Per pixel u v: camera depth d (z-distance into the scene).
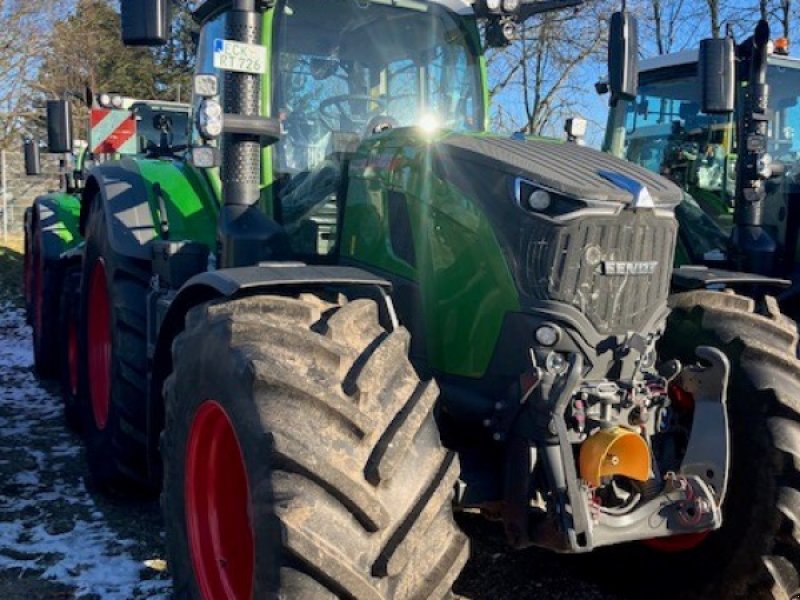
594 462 2.82
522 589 3.79
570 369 2.84
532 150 3.24
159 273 4.28
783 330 3.51
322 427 2.48
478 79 4.50
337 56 4.20
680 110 6.75
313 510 2.39
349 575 2.36
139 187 4.68
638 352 2.98
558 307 2.91
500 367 3.03
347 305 2.83
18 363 8.27
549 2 4.28
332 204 3.82
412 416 2.56
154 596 3.58
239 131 3.47
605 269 2.93
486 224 3.06
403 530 2.46
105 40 23.80
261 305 2.82
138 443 4.47
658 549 3.57
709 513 2.96
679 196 3.12
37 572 3.77
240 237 3.45
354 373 2.60
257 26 3.54
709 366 3.22
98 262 5.00
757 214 5.39
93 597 3.56
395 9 4.32
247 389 2.58
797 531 3.19
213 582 2.98
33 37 20.08
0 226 17.56
